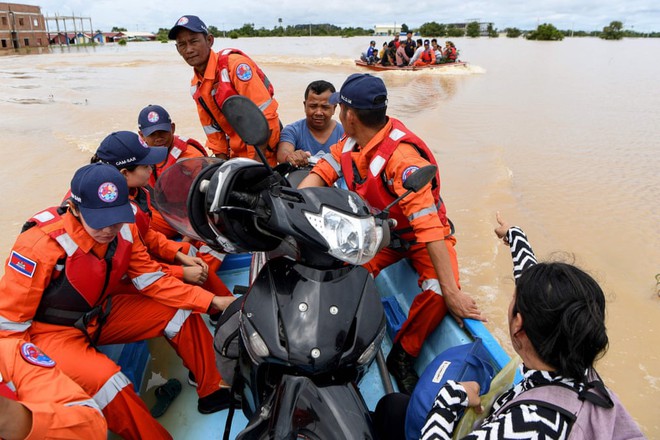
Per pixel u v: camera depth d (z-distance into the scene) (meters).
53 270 2.30
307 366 1.88
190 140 4.02
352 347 1.95
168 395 2.87
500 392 1.86
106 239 2.29
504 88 20.72
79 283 2.33
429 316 2.85
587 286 1.41
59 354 2.32
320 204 1.97
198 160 2.52
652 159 10.72
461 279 6.11
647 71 27.86
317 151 4.70
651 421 4.36
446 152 10.98
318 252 2.00
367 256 1.98
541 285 1.43
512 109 16.03
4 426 1.66
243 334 2.04
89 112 14.59
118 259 2.43
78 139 11.70
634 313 5.65
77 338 2.44
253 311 2.02
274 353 1.91
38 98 17.08
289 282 2.02
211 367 2.76
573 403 1.40
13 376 1.91
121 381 2.37
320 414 1.83
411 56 27.50
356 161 2.91
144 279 2.63
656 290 6.03
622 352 5.12
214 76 4.23
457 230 7.27
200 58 4.18
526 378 1.53
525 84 22.09
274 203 1.95
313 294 1.97
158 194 2.62
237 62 4.16
